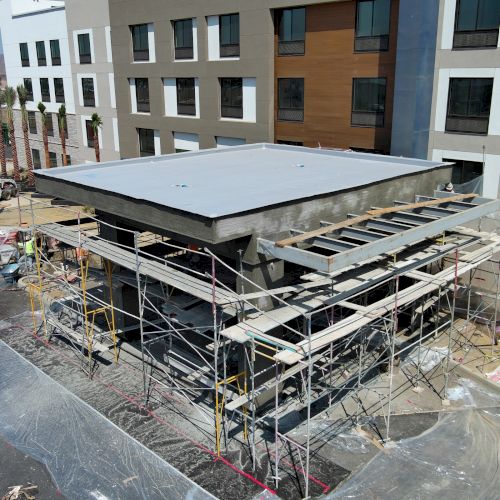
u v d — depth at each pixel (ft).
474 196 56.03
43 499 37.55
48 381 51.75
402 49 74.49
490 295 54.80
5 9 162.61
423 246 51.29
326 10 85.25
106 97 131.34
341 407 46.29
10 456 41.83
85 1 128.36
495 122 70.95
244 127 99.60
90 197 50.11
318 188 48.57
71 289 54.95
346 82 85.51
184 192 47.50
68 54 141.69
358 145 86.43
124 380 51.90
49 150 160.56
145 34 113.70
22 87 138.92
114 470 40.14
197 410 46.98
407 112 75.66
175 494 37.76
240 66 96.99
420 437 42.34
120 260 45.91
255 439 42.98
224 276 54.29
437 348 54.70
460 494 36.52
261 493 37.55
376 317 39.11
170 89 112.16
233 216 39.19
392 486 37.50
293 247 40.55
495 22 68.54
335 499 36.55
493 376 49.49
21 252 82.43
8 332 61.98
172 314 47.78
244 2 93.09
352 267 43.24
